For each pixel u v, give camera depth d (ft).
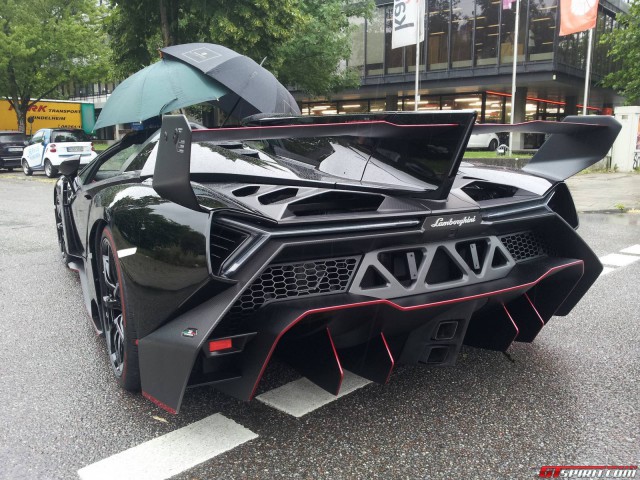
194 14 44.45
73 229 13.53
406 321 7.11
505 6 66.95
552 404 7.82
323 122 7.62
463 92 100.27
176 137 5.55
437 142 6.97
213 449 6.68
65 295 13.65
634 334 10.68
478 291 7.31
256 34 43.21
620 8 98.27
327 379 6.77
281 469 6.27
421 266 7.13
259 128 5.92
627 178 49.21
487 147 61.93
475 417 7.45
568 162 9.07
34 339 10.55
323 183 6.96
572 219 9.12
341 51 64.80
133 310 6.84
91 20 81.76
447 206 7.30
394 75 95.45
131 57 46.68
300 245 6.32
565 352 9.77
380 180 7.51
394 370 9.02
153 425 7.27
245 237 6.29
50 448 6.73
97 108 139.64
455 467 6.31
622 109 55.98
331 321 6.60
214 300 6.10
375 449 6.67
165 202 6.74
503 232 8.05
